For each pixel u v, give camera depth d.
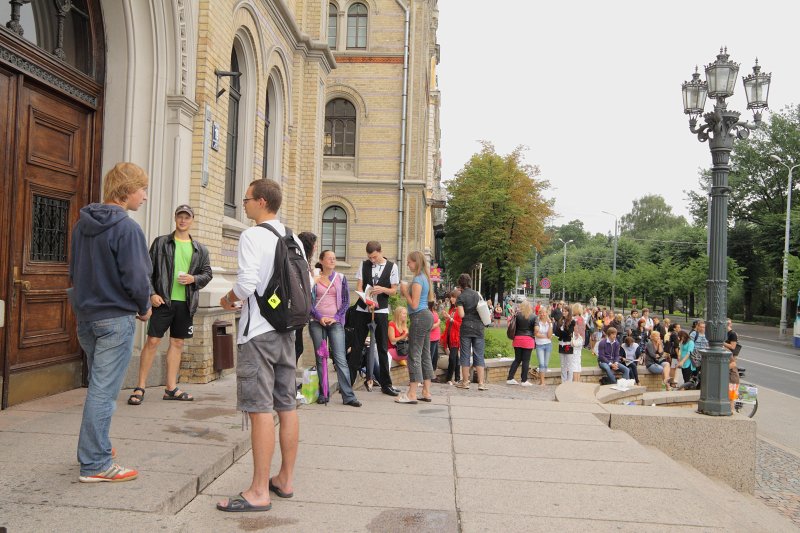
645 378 17.69
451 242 50.97
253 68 11.14
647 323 22.50
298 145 14.11
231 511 3.97
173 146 7.76
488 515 4.18
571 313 15.44
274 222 4.14
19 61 5.88
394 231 28.17
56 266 6.58
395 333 12.57
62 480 4.02
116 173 4.15
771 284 57.00
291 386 4.21
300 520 3.93
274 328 3.97
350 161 28.42
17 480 3.99
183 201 7.99
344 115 28.58
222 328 8.12
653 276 57.53
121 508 3.60
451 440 6.14
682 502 4.52
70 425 5.34
